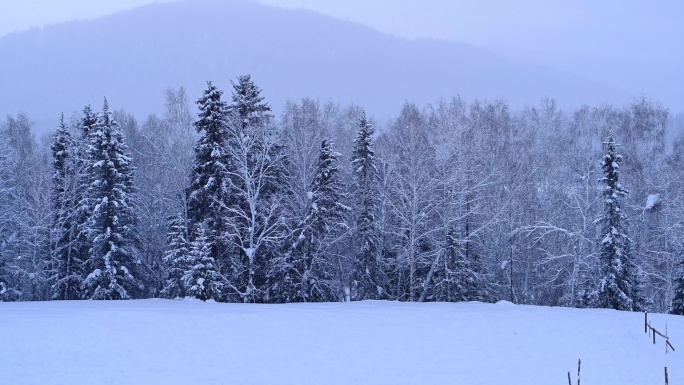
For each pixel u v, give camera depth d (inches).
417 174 1731.1
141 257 1727.4
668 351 888.3
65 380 661.3
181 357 776.3
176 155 1975.9
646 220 1950.1
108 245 1526.8
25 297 1822.1
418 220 1646.2
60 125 1784.0
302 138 1775.3
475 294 1642.5
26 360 714.8
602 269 1528.1
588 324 1029.2
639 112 2399.1
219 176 1450.5
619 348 896.9
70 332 842.2
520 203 1931.6
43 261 1750.7
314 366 771.4
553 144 2420.0
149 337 848.9
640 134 2311.8
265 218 1473.9
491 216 1860.2
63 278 1643.7
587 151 2224.4
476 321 1041.5
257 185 1534.2
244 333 904.3
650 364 823.7
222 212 1450.5
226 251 1469.0
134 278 1612.9
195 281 1365.7
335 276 1785.2
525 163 2181.3
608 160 1546.5
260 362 777.6
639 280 1626.5
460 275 1582.2
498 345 897.5
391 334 939.3
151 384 669.9
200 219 1489.9
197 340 853.2
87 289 1515.7
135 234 1630.2
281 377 722.2
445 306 1230.3
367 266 1593.3
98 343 803.4
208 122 1493.6
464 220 1752.0
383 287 1653.5
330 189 1524.4
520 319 1062.4
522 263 1980.8
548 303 1959.9
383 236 1712.6
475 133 2177.7
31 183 2111.2
